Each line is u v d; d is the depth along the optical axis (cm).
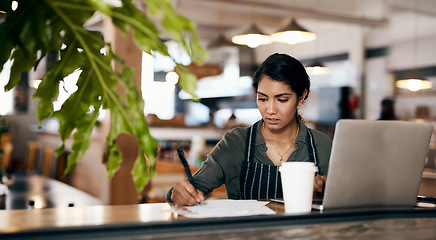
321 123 1038
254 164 199
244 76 1156
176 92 1215
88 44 96
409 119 946
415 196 161
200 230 114
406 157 153
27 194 358
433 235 117
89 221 122
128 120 99
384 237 114
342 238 111
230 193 205
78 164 497
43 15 92
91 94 104
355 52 1012
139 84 385
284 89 188
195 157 678
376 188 151
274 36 570
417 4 813
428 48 918
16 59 103
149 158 95
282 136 205
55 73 102
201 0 816
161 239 105
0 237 98
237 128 211
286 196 142
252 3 817
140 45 93
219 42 655
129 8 91
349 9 903
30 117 1017
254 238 108
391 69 969
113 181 369
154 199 497
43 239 100
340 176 141
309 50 1106
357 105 1005
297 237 111
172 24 79
